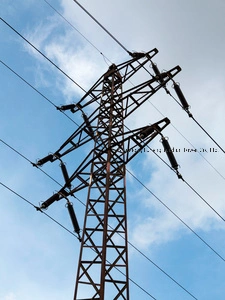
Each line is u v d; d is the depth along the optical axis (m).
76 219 15.91
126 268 11.38
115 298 10.66
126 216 12.79
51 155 17.41
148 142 14.38
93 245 11.97
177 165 15.05
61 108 19.77
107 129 15.91
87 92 19.33
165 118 14.62
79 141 16.84
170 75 16.75
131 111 15.95
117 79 19.48
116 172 13.98
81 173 14.48
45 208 14.99
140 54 19.05
